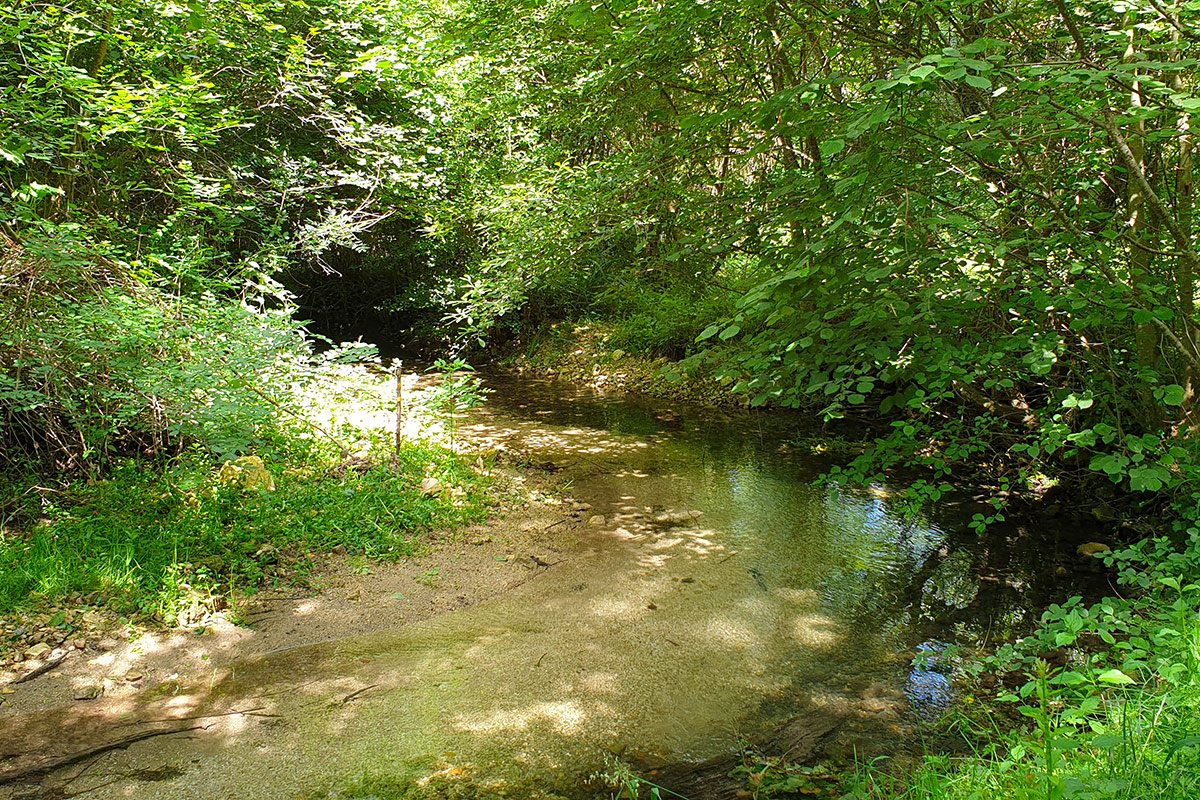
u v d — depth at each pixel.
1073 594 5.26
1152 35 4.18
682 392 12.74
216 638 4.44
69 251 5.80
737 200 6.16
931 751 3.53
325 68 10.78
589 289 15.99
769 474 8.33
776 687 4.12
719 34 5.79
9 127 6.45
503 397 12.97
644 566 5.76
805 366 4.45
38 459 5.77
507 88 11.35
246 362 6.03
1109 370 5.35
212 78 9.70
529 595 5.21
